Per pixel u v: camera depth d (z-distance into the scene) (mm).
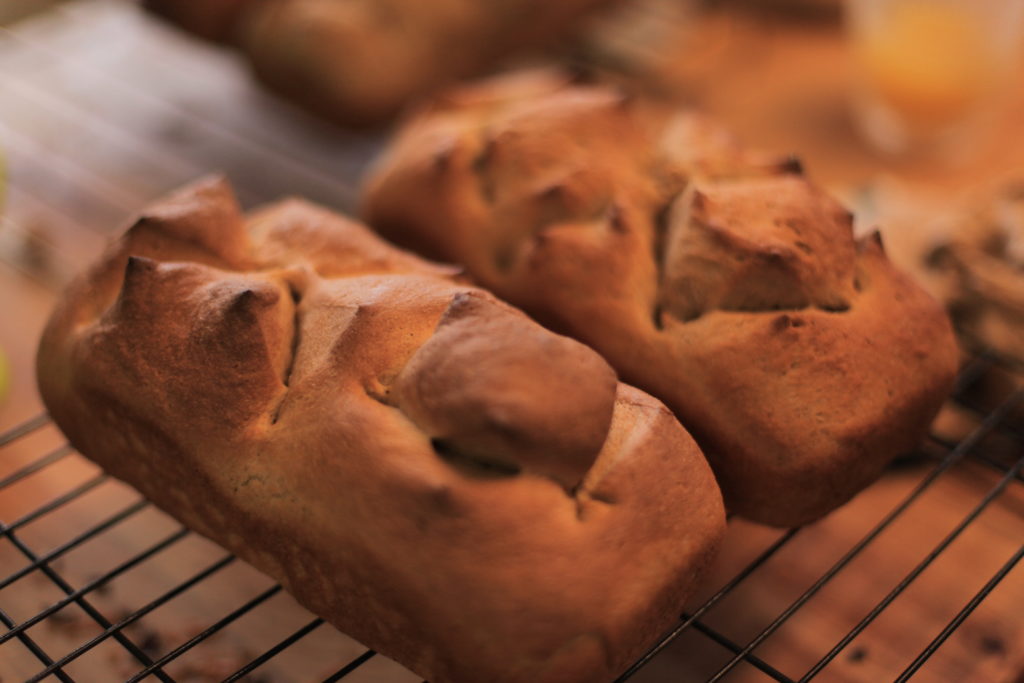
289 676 548
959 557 591
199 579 542
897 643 561
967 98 822
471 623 477
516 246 593
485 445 478
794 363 535
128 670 545
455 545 476
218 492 515
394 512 481
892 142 857
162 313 531
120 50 961
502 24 837
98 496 610
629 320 556
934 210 722
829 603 577
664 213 585
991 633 562
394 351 511
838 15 1014
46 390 556
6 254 742
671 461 498
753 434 535
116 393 530
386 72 796
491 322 491
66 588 544
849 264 558
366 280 541
